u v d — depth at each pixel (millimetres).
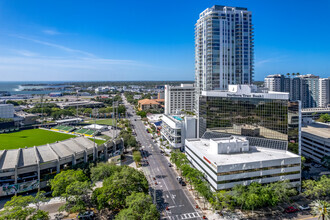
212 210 76188
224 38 194875
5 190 83500
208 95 122125
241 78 198625
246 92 107938
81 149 111188
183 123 140000
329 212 60438
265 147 99625
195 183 82875
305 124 153250
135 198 67375
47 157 97688
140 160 125625
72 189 71625
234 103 111750
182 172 98375
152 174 106938
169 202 81750
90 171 96125
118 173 81188
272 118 100000
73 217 72812
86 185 73562
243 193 73125
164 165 118688
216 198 75000
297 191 86438
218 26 193250
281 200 79938
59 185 76688
